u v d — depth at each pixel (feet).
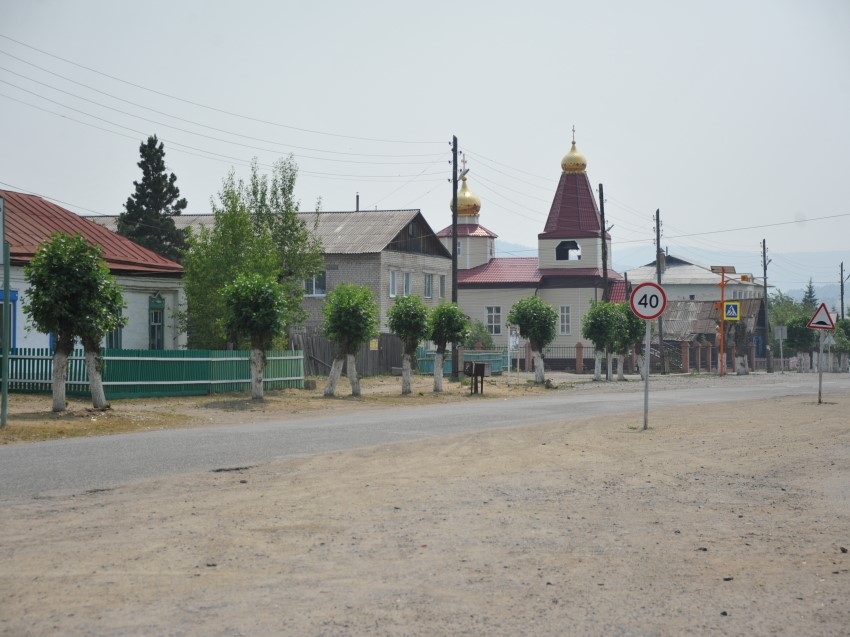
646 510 33.68
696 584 23.29
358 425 66.03
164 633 18.62
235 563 24.57
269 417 75.56
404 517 31.30
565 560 25.54
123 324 74.02
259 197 141.38
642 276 377.30
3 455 46.29
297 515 31.35
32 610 20.22
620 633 19.12
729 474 43.39
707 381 164.86
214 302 115.14
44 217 114.11
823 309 95.55
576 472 43.09
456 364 146.72
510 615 20.20
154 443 52.39
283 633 18.69
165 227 170.40
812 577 24.18
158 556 25.26
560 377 181.88
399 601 21.12
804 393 119.03
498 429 63.46
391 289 185.26
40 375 86.74
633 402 97.30
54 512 31.42
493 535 28.63
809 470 45.11
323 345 138.00
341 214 196.65
